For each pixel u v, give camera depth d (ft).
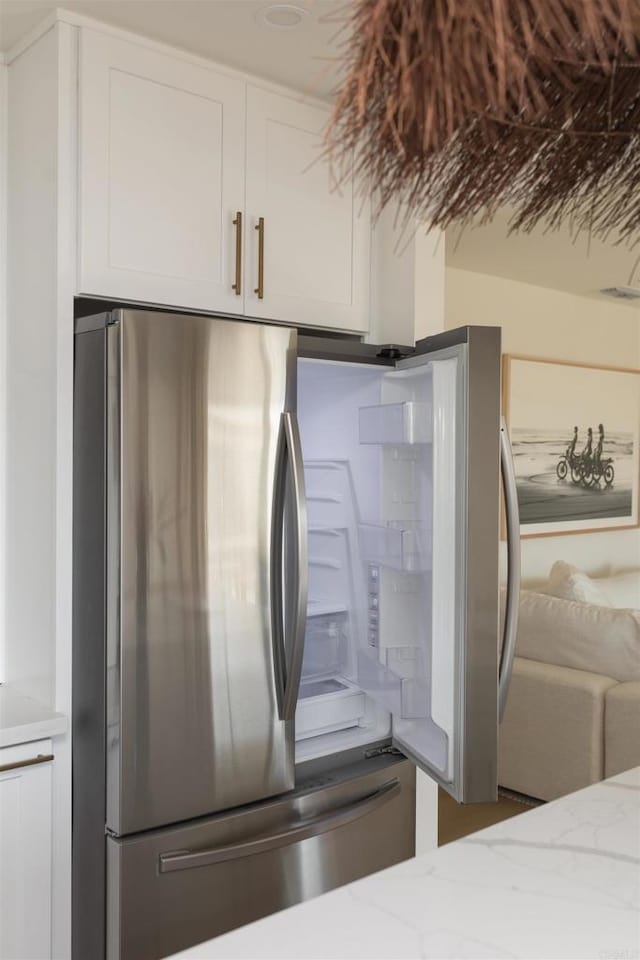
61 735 6.46
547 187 2.46
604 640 10.36
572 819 3.63
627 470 17.28
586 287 15.16
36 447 6.84
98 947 6.17
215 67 7.23
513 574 6.41
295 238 7.88
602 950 2.57
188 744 6.14
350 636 7.52
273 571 6.49
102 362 6.07
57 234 6.48
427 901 2.91
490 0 1.57
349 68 1.76
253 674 6.42
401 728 7.32
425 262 8.19
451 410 6.04
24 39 6.88
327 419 7.68
